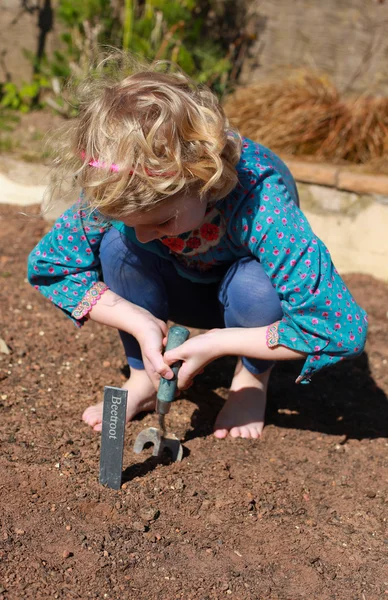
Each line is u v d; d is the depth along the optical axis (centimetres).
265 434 132
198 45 255
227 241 117
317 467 125
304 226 112
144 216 100
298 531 112
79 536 107
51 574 101
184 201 101
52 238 121
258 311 117
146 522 110
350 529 113
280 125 220
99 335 158
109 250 120
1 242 196
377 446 132
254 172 112
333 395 146
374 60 237
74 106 116
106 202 98
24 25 267
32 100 269
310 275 110
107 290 121
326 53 245
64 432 126
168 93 100
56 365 145
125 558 104
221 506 114
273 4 248
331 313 111
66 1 251
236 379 133
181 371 115
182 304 130
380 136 213
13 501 111
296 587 103
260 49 254
